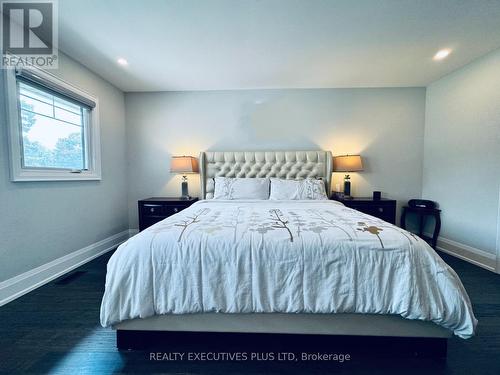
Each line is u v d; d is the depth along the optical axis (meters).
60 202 2.26
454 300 1.15
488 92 2.38
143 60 2.46
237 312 1.23
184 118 3.39
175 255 1.24
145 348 1.29
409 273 1.18
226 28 1.93
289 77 2.93
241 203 2.68
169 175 3.45
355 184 3.37
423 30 1.97
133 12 1.72
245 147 3.40
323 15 1.78
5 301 1.73
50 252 2.14
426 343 1.24
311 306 1.19
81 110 2.63
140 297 1.21
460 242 2.71
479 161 2.49
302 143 3.36
